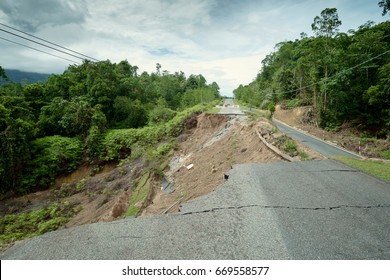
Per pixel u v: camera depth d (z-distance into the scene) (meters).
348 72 27.27
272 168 8.38
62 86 35.81
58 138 27.06
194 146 23.30
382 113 27.14
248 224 4.62
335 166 8.51
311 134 25.44
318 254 3.71
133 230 4.61
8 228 14.28
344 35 31.50
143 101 42.50
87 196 19.48
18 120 23.09
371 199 5.65
